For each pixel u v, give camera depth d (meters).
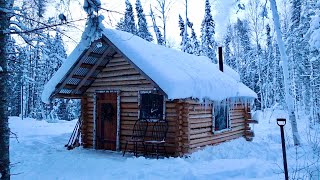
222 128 13.80
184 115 10.68
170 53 12.77
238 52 37.75
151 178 7.42
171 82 9.71
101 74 12.79
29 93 44.22
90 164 9.34
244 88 15.74
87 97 13.34
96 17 5.18
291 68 31.11
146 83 11.52
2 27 4.64
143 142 11.11
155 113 11.40
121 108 12.19
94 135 12.86
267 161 8.90
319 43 14.60
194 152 11.15
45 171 8.70
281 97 38.12
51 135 16.83
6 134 4.81
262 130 21.61
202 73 12.27
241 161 8.80
